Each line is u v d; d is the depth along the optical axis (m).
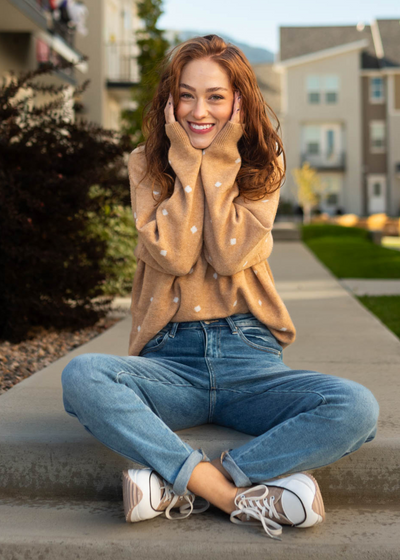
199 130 2.16
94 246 4.62
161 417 2.04
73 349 4.10
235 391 2.04
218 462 1.90
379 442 2.06
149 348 2.15
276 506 1.78
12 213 3.87
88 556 1.75
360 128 35.09
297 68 34.81
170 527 1.83
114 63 17.20
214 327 2.11
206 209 2.09
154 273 2.15
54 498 2.11
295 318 5.19
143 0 13.80
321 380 1.92
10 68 9.64
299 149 35.25
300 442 1.82
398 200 35.22
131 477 1.79
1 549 1.77
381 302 6.29
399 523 1.90
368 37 36.06
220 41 2.19
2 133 4.13
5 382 3.16
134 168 2.27
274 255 12.27
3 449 2.11
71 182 4.18
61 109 4.55
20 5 8.61
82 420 1.88
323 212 35.66
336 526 1.87
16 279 4.18
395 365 3.37
